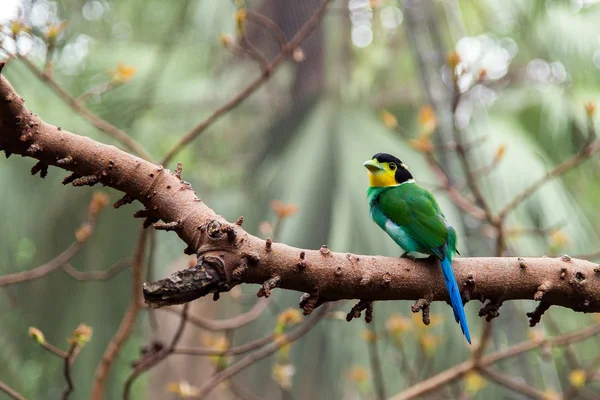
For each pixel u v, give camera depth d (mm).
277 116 12570
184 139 8445
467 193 11641
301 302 4715
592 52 11977
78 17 12508
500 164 11555
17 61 10641
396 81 13016
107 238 12391
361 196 10680
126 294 12711
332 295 4754
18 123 4777
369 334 9336
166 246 12984
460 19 12844
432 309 11219
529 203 11422
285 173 11141
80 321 12617
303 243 10609
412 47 12484
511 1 12195
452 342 11445
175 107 12805
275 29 8531
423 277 4992
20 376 13125
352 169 10906
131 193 4879
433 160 8797
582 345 14219
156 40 12688
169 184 4828
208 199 12648
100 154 4844
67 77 11930
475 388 9992
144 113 12258
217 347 8641
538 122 12586
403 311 10875
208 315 12133
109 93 11867
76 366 12812
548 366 12227
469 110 11977
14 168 12094
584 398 12742
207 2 10898
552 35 11984
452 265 5059
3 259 12117
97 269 12406
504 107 12859
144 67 12320
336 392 10875
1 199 11820
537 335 9773
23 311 12781
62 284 12570
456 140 8641
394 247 10422
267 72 8438
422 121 8898
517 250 11211
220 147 12977
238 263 4367
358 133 11375
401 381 11695
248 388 12289
